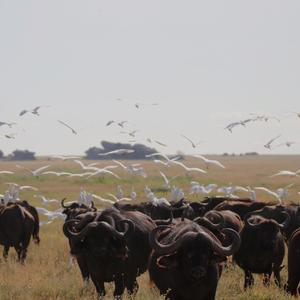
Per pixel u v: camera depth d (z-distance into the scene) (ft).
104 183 316.60
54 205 203.31
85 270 83.71
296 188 275.59
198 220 70.28
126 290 81.00
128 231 74.95
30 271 94.53
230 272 93.71
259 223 86.79
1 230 107.34
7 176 391.65
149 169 499.10
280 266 89.25
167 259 62.08
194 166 565.12
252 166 565.12
